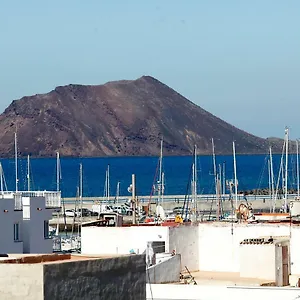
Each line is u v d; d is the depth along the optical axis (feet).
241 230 407.85
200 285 339.77
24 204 392.06
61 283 186.50
